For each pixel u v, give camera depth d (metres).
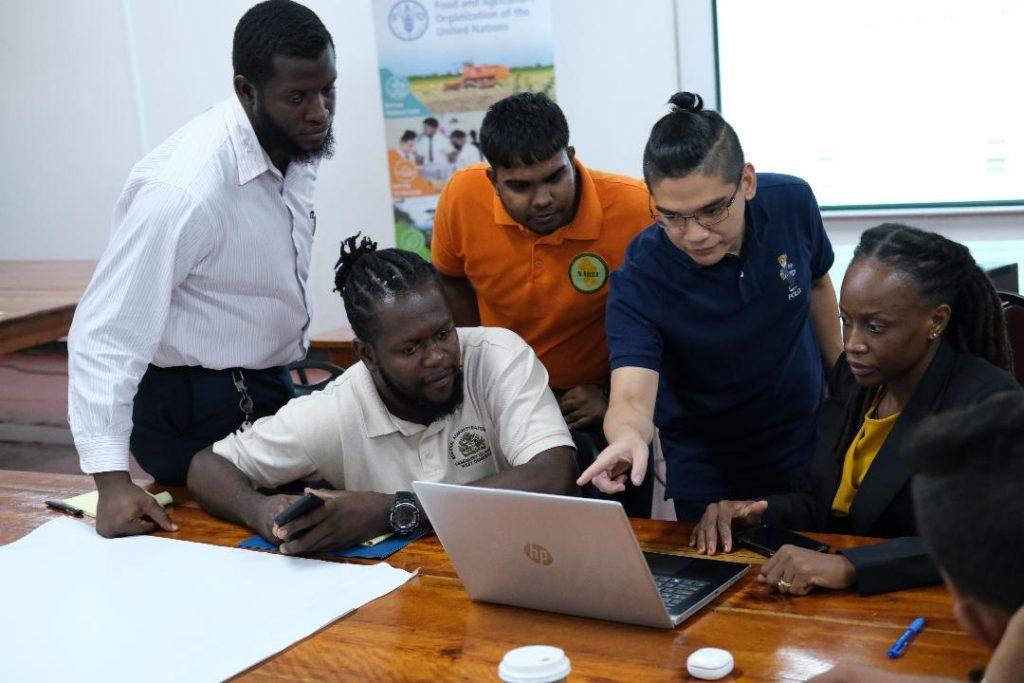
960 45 3.82
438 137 4.51
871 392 1.71
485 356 1.87
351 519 1.69
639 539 1.66
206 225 1.91
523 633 1.38
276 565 1.66
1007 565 0.77
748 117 4.22
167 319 1.95
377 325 1.70
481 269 2.23
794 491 2.08
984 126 3.85
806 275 1.94
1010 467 0.79
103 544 1.79
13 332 3.25
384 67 4.48
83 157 5.85
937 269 1.54
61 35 5.69
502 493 1.34
